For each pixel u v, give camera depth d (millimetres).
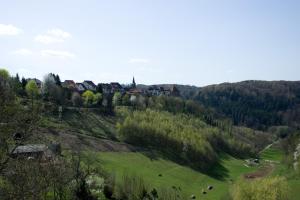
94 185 68375
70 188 51719
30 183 22266
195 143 146750
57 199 39594
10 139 22328
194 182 116125
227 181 124188
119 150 127000
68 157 64500
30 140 23562
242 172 141250
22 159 23516
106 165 101625
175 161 134625
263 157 196625
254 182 80375
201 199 97688
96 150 115938
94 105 175250
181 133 153125
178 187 103750
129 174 97438
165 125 157375
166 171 119312
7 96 23531
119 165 108000
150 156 130875
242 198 78000
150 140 145750
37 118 23750
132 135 142750
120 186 73625
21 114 23172
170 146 145625
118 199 70188
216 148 175750
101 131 141250
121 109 177375
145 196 75875
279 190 77750
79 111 155250
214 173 134250
